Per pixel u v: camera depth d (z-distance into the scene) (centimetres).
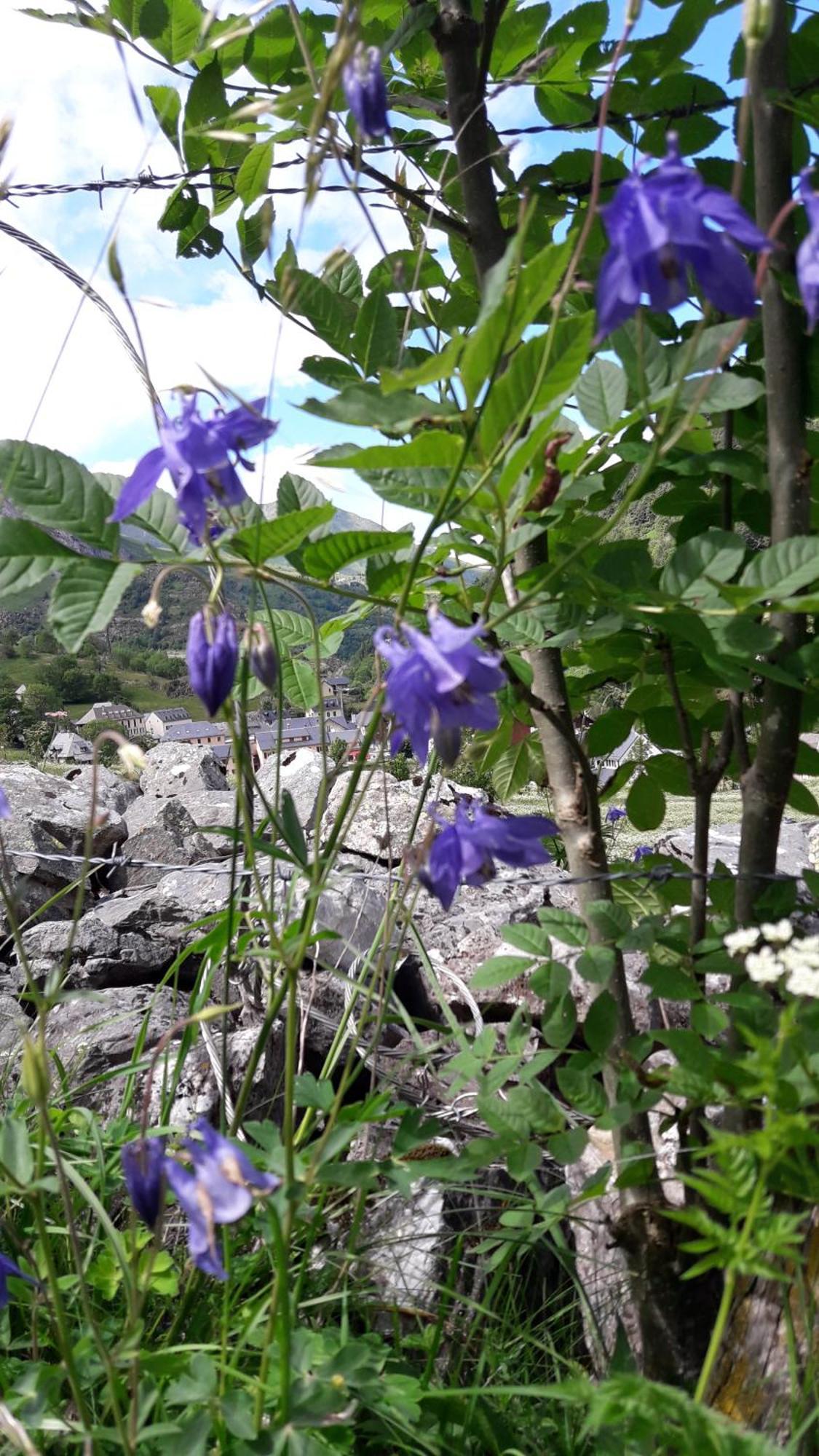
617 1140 46
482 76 49
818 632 46
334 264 36
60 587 33
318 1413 33
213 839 122
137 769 35
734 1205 31
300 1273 40
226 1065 50
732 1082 37
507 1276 52
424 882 39
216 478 33
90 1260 45
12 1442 32
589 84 57
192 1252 29
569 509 48
